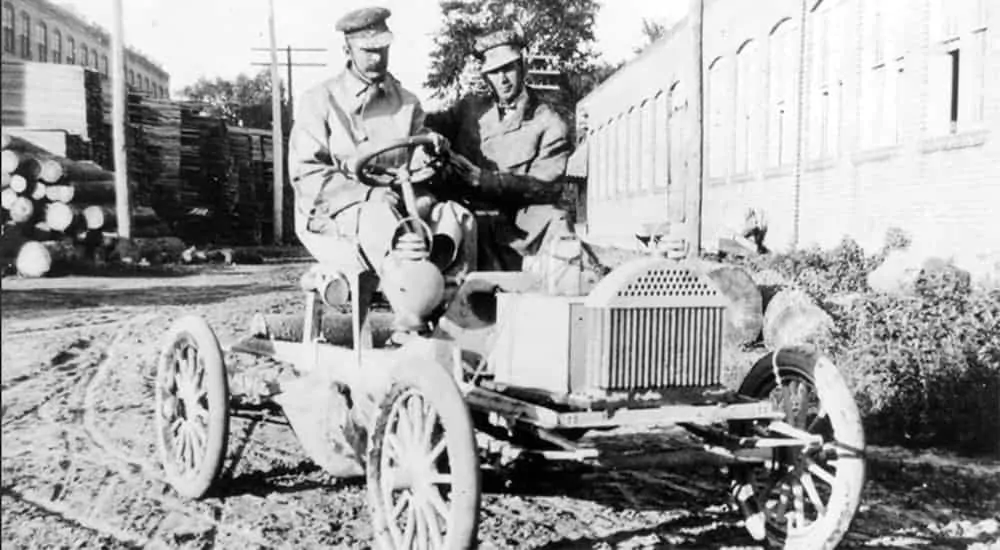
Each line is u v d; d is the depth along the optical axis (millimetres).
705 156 21375
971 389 6992
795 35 17219
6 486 5934
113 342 11703
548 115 6438
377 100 6191
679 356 4496
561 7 9977
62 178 21625
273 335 6570
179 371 6020
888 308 7801
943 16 12492
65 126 24344
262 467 6414
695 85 12766
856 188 14812
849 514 4508
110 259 22828
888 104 14211
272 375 6691
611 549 4855
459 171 6031
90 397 8695
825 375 4695
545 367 4570
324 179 5988
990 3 11367
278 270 24062
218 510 5492
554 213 6309
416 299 4953
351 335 6066
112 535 5027
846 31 15422
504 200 6254
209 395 5586
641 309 4422
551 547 4875
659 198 23188
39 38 31562
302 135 6102
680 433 7434
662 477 6301
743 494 5109
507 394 4738
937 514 5566
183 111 32562
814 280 11547
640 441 7109
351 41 6105
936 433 7043
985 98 11445
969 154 11695
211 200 33375
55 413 8031
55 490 5859
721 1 20328
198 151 32594
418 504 4234
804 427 4883
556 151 6387
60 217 21453
